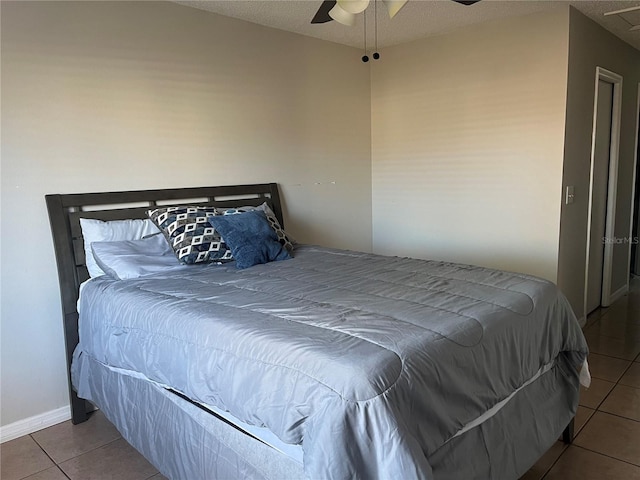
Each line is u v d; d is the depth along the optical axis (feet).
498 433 5.85
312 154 13.09
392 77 14.12
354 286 7.16
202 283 7.59
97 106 8.84
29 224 8.19
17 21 7.83
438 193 13.61
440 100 13.16
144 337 6.51
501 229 12.42
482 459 5.50
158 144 9.75
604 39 12.49
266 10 10.47
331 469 4.07
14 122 7.91
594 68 12.12
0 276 7.95
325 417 4.23
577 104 11.46
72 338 8.43
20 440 8.14
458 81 12.71
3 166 7.86
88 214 8.70
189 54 10.14
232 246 8.82
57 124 8.38
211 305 6.38
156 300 6.77
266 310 6.06
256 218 9.49
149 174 9.66
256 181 11.70
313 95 12.96
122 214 9.09
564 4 10.60
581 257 12.73
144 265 8.23
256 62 11.47
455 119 12.92
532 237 11.86
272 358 4.91
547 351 6.75
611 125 13.79
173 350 6.02
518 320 6.17
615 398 9.02
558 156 11.18
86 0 8.59
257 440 5.29
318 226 13.48
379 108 14.58
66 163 8.53
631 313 13.94
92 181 8.87
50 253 8.45
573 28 10.85
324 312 5.87
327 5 7.18
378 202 15.07
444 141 13.25
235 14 10.68
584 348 7.34
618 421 8.24
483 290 6.82
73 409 8.58
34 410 8.45
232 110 11.03
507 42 11.68
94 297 7.70
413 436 4.31
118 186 9.22
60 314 8.63
